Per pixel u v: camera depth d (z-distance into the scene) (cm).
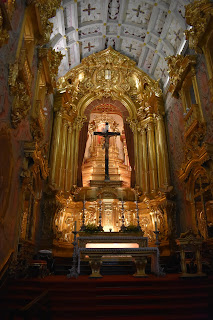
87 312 434
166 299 476
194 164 934
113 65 1639
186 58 1048
